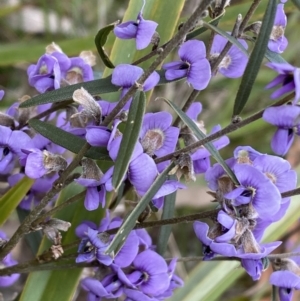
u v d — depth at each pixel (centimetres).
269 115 22
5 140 25
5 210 27
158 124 24
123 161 22
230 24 35
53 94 24
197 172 25
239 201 23
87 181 23
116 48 28
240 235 23
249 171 22
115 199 29
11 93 41
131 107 22
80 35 44
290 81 22
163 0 28
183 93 42
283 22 24
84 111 24
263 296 39
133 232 25
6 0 43
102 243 24
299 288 24
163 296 26
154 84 24
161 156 24
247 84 23
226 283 32
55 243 25
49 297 28
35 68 26
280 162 23
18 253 37
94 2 45
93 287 25
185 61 24
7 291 33
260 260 24
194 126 23
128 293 25
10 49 36
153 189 23
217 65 25
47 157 23
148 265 25
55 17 45
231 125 23
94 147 23
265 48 23
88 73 26
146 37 23
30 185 27
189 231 42
